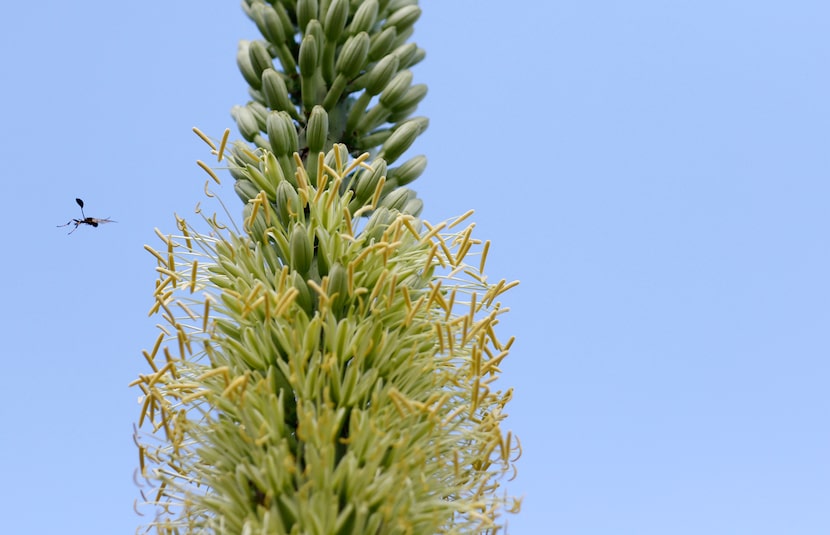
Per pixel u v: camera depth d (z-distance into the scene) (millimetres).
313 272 5234
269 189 5504
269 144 5836
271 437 4754
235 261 5320
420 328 5074
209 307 4992
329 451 4617
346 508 4449
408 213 5789
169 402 4977
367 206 5258
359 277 5121
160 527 4805
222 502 4770
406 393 4957
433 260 5293
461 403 5148
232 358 5035
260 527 4531
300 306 5117
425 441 4809
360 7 6215
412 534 4617
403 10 6570
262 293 5078
